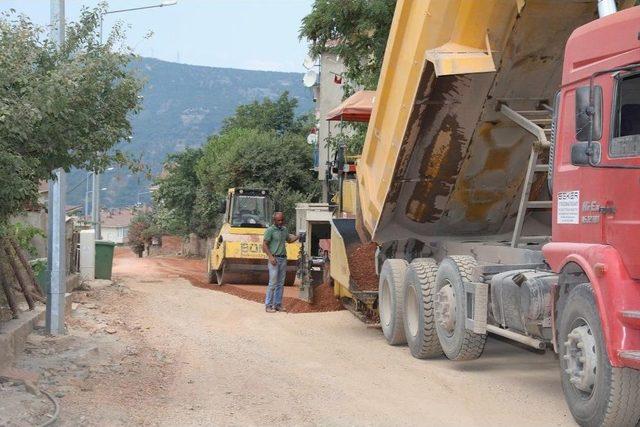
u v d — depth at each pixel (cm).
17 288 1225
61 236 1146
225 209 2594
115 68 930
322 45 2116
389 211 1184
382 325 1235
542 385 905
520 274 849
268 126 5744
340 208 1545
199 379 927
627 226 668
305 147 4178
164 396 834
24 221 1491
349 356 1102
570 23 915
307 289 1808
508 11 914
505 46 938
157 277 2955
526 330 843
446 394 858
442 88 993
